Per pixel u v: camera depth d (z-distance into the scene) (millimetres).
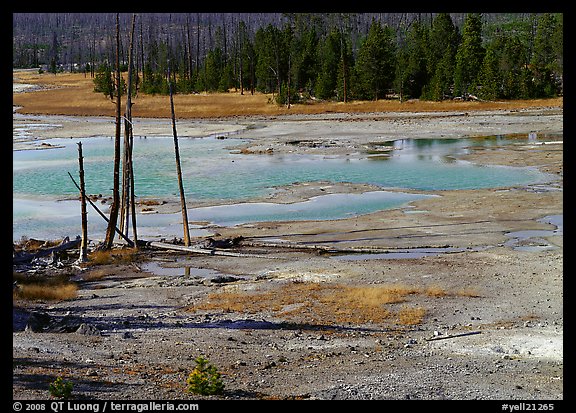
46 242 34812
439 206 40812
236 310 22859
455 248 32062
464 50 109750
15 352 16625
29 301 24609
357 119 88688
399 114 93000
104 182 51281
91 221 40031
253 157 61250
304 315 22047
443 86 104562
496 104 98188
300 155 61688
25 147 69500
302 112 99000
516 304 23000
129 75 36781
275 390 14273
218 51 141750
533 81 106375
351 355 17625
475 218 37594
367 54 107375
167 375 15164
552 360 17016
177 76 152875
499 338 19125
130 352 17438
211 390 13766
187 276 28797
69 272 30250
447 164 54750
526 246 31781
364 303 23422
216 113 101625
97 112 106750
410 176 50469
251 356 17344
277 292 25359
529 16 168000
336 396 13922
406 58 109812
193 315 22312
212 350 17891
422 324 21016
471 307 22781
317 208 41375
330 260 30859
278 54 118000
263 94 117750
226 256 32469
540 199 41531
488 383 15078
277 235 35656
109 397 13039
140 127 88125
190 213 41375
